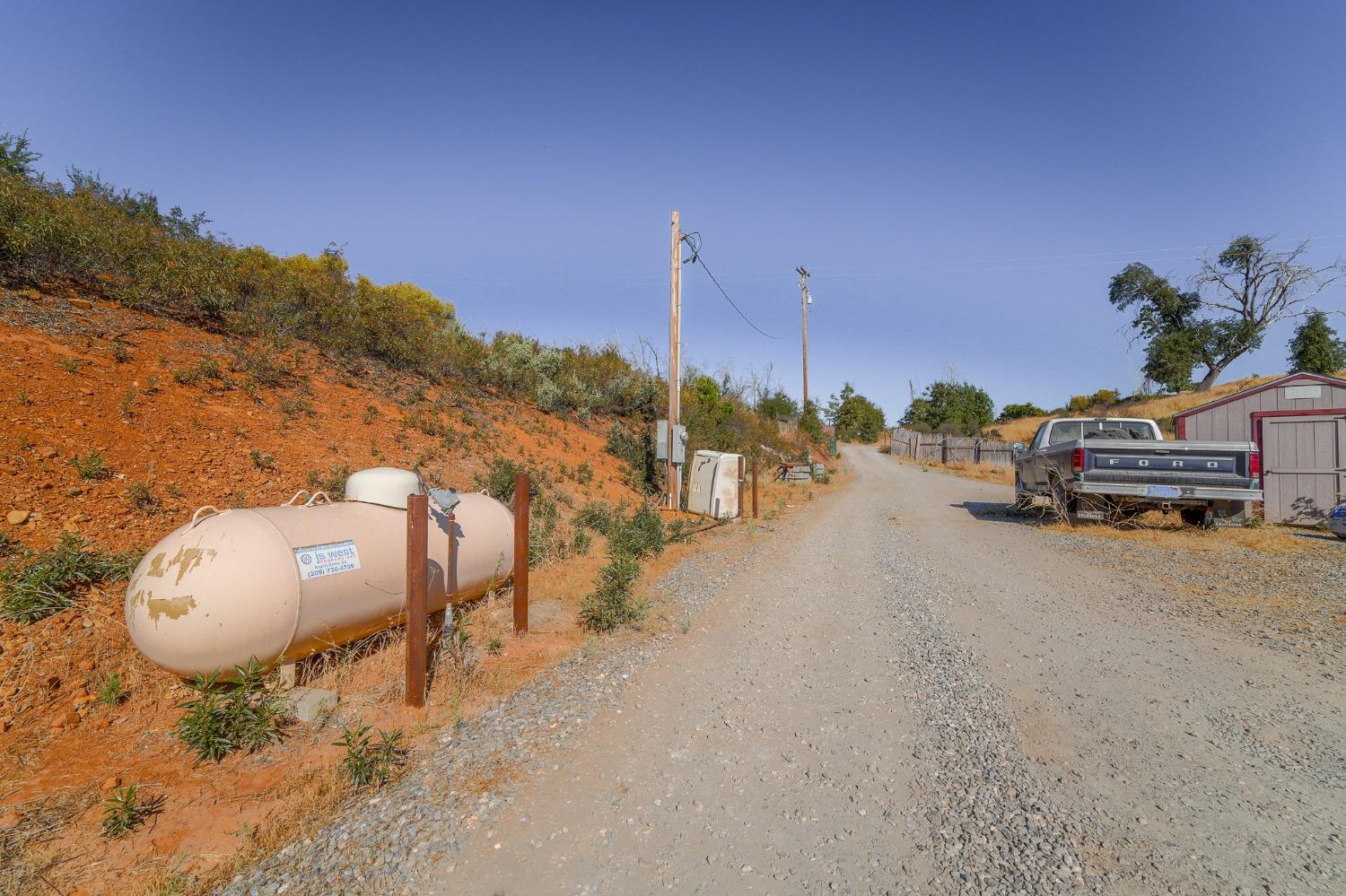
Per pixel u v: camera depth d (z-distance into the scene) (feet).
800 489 79.46
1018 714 14.53
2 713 12.94
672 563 32.37
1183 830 10.12
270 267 51.85
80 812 11.00
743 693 15.84
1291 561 30.30
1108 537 38.17
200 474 23.36
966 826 10.31
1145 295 167.32
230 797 11.57
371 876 9.28
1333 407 42.93
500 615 21.84
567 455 49.60
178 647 13.62
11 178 35.12
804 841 9.99
